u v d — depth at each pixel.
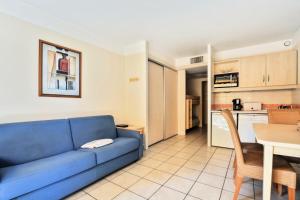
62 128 2.17
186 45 3.61
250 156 1.75
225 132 3.49
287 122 2.27
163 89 4.23
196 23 2.60
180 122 4.91
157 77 3.99
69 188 1.71
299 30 2.79
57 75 2.36
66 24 2.49
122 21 2.53
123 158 2.44
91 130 2.53
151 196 1.76
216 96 4.09
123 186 1.97
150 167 2.51
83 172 1.86
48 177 1.51
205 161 2.75
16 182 1.31
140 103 3.45
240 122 3.29
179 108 4.92
